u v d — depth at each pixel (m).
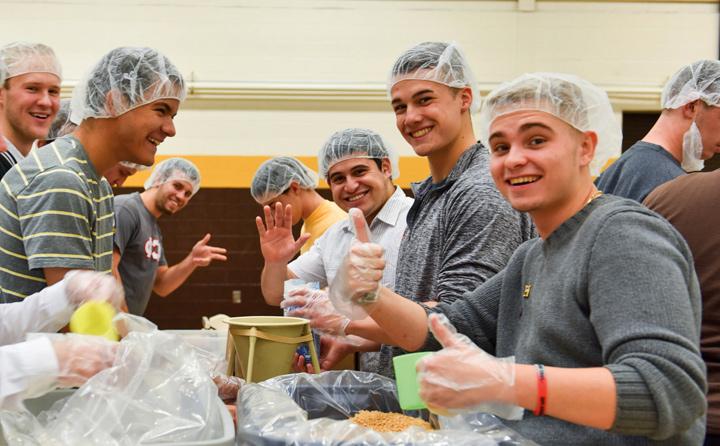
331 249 2.50
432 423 1.18
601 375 0.93
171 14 4.95
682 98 2.29
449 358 0.97
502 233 1.58
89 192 1.72
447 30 5.03
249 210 5.01
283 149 5.02
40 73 2.51
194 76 4.96
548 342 1.14
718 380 1.47
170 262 4.96
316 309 1.67
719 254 1.49
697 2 5.05
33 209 1.60
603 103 1.21
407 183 5.02
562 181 1.16
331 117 5.03
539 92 1.15
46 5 4.86
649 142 2.29
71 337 1.06
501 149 1.21
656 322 0.95
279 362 1.62
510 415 0.99
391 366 1.86
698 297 1.07
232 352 1.71
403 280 1.87
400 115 1.92
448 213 1.69
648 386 0.91
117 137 1.77
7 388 1.00
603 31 5.05
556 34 5.05
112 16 4.91
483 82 5.04
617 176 2.27
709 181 1.54
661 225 1.05
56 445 0.97
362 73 5.04
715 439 1.46
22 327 1.32
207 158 4.99
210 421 1.05
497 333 1.35
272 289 2.15
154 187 3.45
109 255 1.89
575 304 1.09
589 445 1.07
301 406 1.36
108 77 1.71
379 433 0.97
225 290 4.99
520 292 1.31
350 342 1.93
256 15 5.00
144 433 1.02
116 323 1.20
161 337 1.15
